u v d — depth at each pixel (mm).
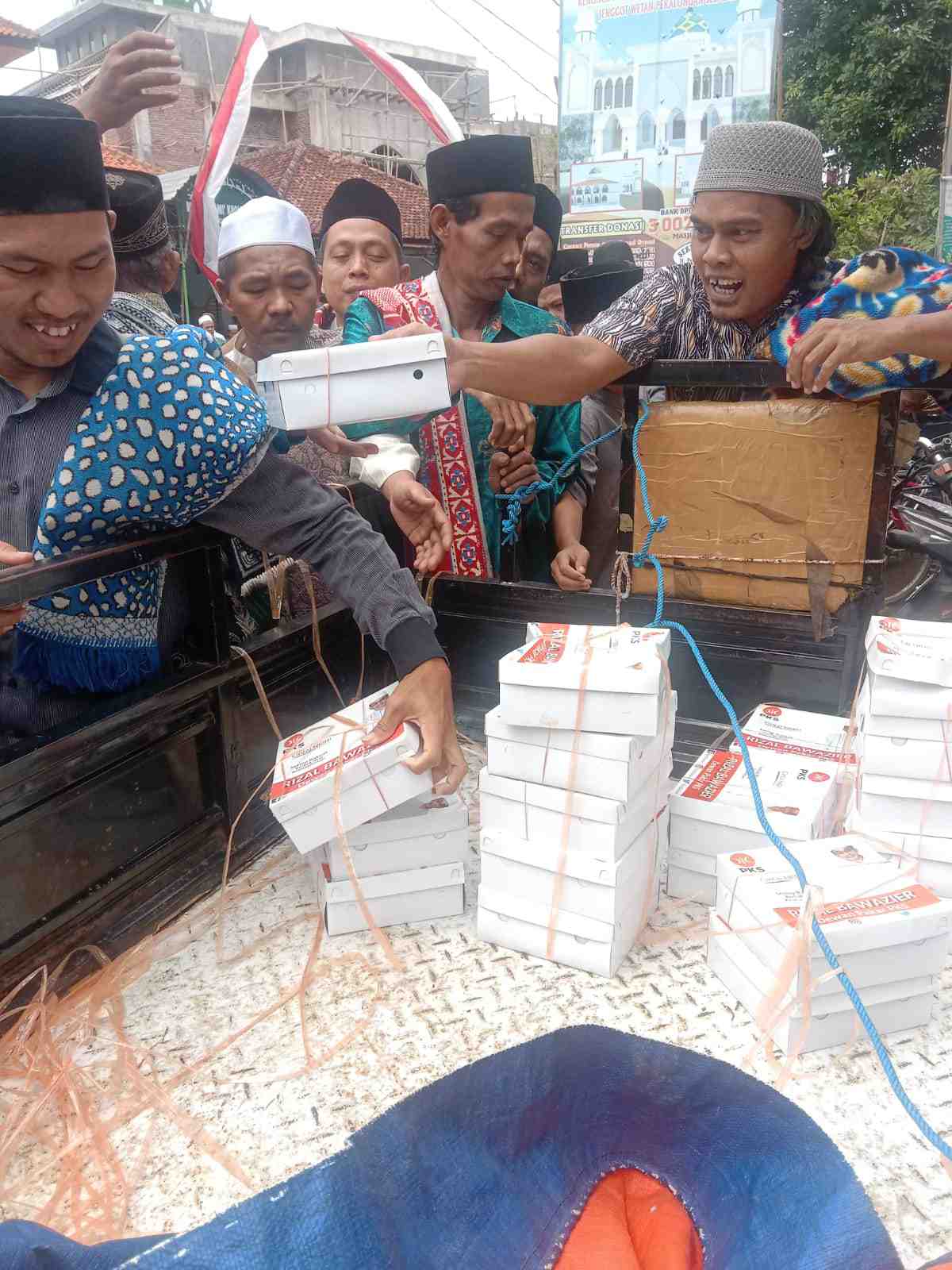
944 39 17703
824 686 2195
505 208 2389
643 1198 1197
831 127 18719
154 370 1564
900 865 1646
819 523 2094
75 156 1318
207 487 1628
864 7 18281
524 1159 1192
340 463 2688
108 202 1435
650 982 1657
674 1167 1212
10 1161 1342
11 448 1567
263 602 2389
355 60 27859
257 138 27516
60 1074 1450
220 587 1852
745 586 2197
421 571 2320
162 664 1851
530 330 2664
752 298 2045
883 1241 968
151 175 2410
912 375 1889
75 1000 1610
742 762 1970
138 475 1568
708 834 1836
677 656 2305
